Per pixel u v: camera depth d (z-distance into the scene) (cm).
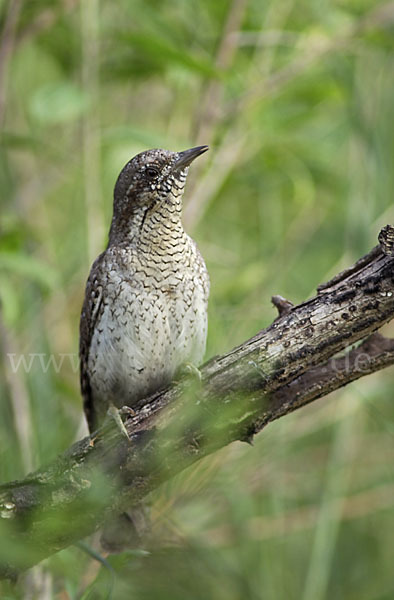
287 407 672
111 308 830
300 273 1160
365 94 1127
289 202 1231
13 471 896
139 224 824
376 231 1077
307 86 1110
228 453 934
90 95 986
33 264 927
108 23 1140
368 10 1102
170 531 893
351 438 1044
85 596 726
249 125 1104
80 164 1059
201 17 1141
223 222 1206
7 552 532
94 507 653
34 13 1115
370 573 1034
